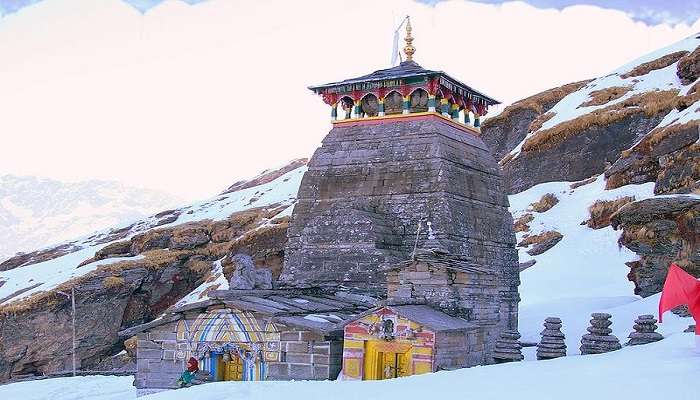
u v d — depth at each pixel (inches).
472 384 750.5
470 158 1353.3
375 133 1336.1
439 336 947.3
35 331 2655.0
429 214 1224.8
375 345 965.8
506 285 1344.7
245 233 3097.9
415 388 754.2
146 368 1058.1
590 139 3218.5
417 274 1074.7
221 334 1025.5
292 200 3639.3
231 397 784.3
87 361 2738.7
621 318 1432.1
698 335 835.4
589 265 2346.2
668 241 1690.5
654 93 3262.8
